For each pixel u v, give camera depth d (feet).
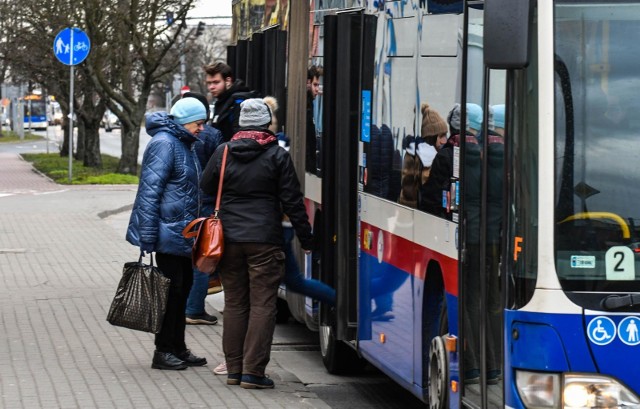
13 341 44.19
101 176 153.79
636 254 22.62
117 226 96.78
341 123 37.17
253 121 35.91
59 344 43.68
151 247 37.40
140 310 37.63
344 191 37.22
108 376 37.96
